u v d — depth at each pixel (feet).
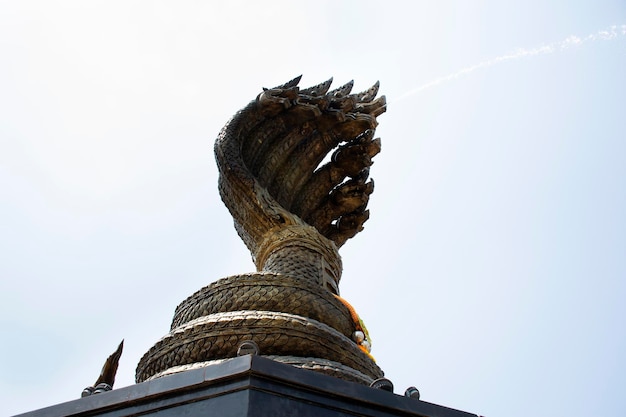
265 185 45.85
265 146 47.55
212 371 22.04
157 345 32.12
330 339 31.35
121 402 22.47
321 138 49.44
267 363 21.95
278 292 33.60
